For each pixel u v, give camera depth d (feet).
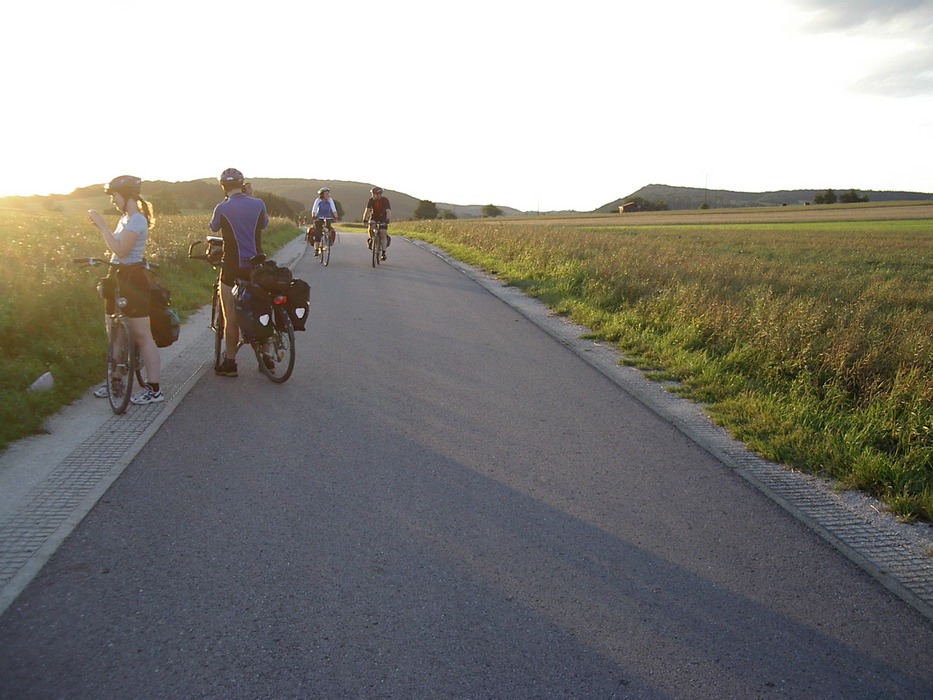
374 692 9.03
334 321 33.68
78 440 17.60
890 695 9.43
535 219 328.29
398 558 12.38
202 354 26.96
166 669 9.31
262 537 12.95
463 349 28.86
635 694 9.21
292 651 9.77
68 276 29.76
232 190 22.98
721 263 62.80
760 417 20.51
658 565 12.53
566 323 35.53
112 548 12.40
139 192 19.84
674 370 25.80
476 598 11.25
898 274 71.26
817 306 36.17
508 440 18.56
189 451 17.03
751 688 9.44
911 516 14.88
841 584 12.18
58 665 9.32
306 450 17.33
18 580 11.30
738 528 14.10
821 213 334.65
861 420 20.94
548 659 9.83
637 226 219.20
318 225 60.39
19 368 20.85
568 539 13.34
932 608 11.58
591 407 21.72
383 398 21.83
